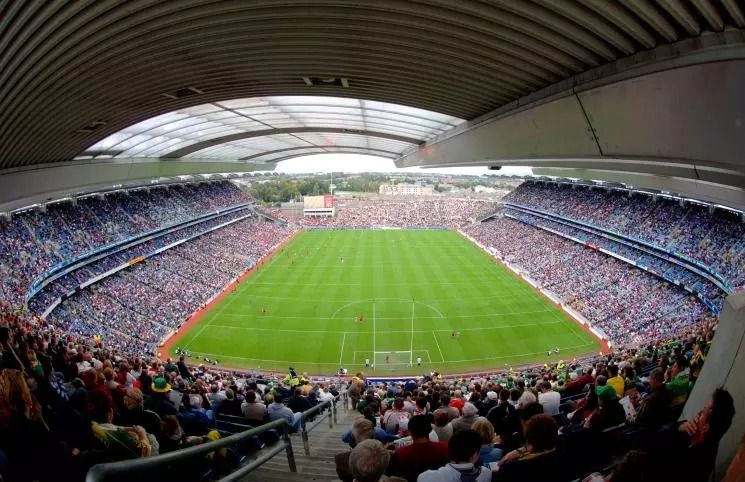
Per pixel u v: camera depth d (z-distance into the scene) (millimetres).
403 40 13484
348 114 32562
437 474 4203
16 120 18141
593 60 11609
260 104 29703
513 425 7508
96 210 52812
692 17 8211
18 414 4074
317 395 17516
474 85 16625
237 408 11906
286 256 72062
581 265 55719
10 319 14680
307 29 13188
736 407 4414
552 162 23016
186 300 47312
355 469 3463
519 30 10758
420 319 43594
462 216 107125
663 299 41906
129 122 25781
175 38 13875
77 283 41625
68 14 11172
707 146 10016
